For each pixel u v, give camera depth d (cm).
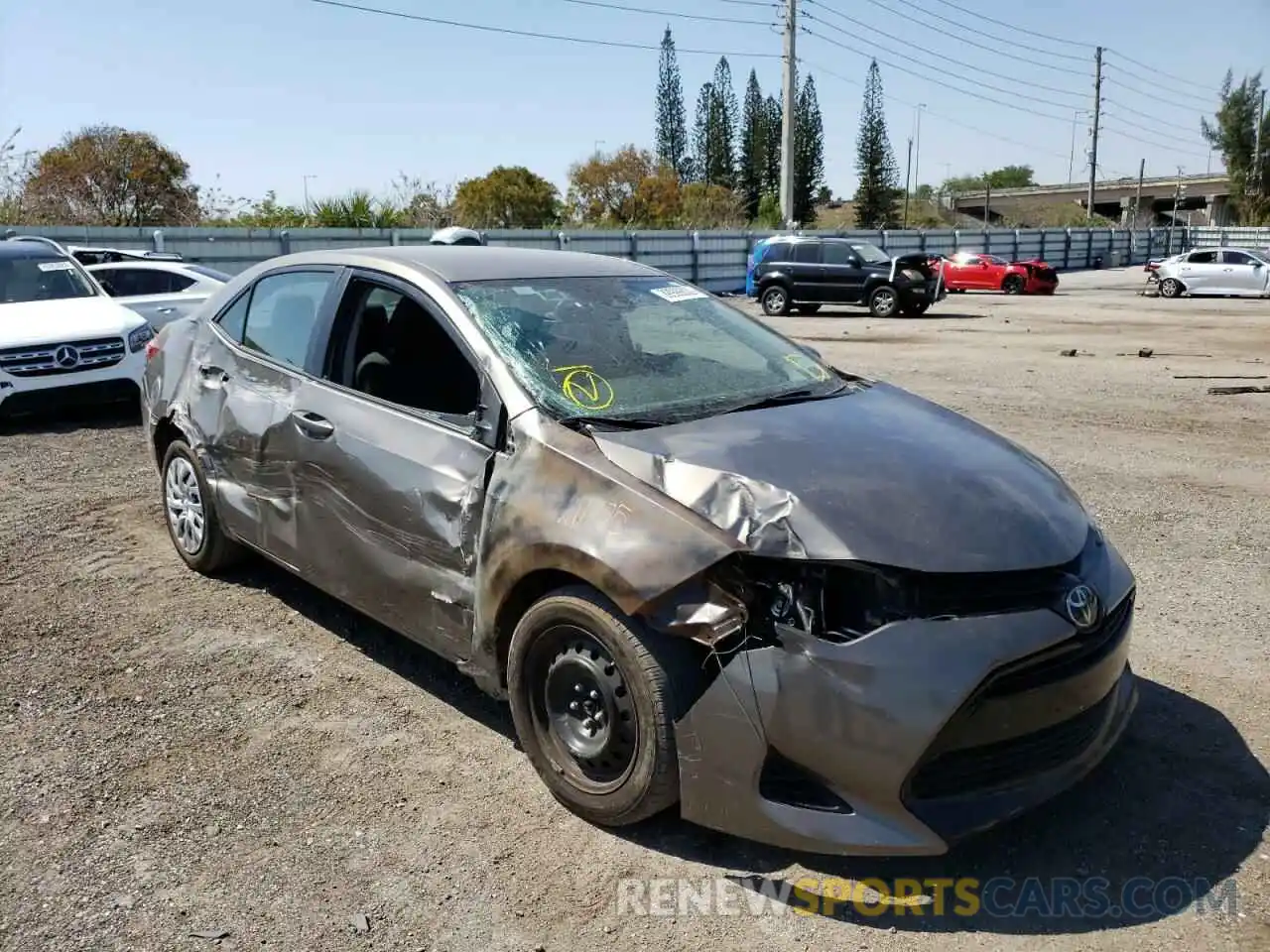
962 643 281
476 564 352
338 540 414
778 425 354
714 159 8238
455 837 322
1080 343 1809
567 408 355
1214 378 1318
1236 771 362
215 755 370
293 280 475
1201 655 454
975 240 4753
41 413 959
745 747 289
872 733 277
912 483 318
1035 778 300
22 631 473
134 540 600
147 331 968
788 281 2559
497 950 274
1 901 291
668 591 291
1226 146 7506
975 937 281
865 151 8212
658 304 449
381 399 404
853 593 287
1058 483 361
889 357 1586
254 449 459
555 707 334
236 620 488
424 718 397
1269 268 3184
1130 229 5716
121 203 3262
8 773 356
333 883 300
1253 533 629
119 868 306
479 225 2928
